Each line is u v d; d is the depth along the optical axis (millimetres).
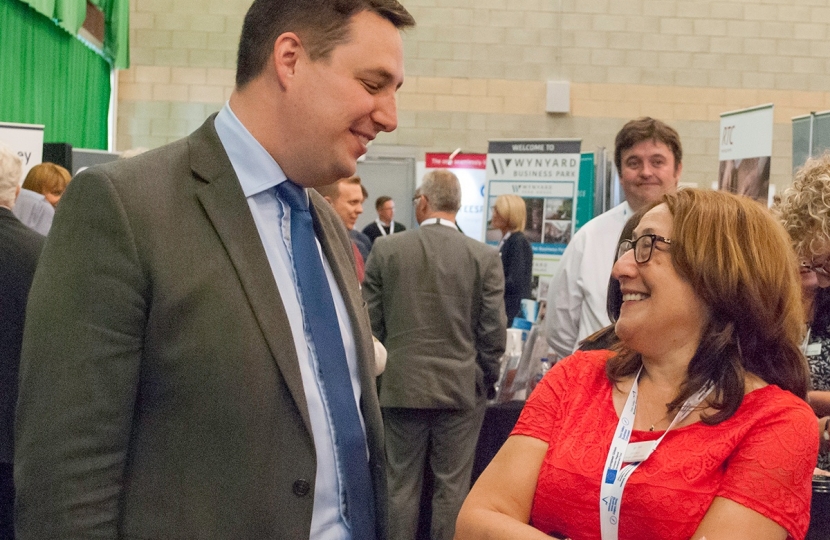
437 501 3617
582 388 1483
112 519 1134
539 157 6906
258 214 1300
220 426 1162
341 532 1298
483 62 10039
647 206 1466
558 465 1394
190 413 1161
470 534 1404
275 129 1284
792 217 2014
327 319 1323
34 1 6836
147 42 9836
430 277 3602
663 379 1395
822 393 2021
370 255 3730
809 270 2010
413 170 10133
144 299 1153
